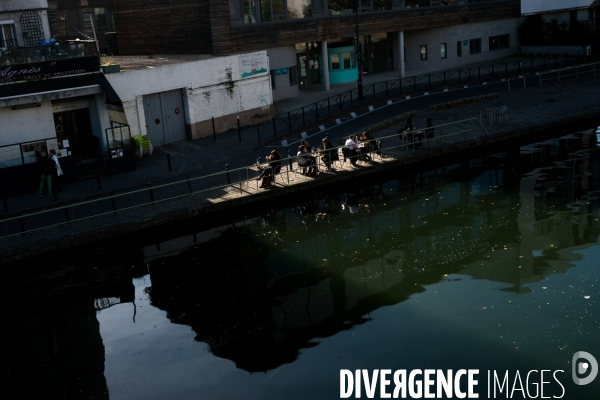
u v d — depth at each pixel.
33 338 16.66
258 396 13.56
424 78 46.75
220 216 23.44
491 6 52.16
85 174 28.08
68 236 20.83
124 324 16.94
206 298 17.97
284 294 17.77
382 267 18.97
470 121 32.59
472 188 25.06
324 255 20.14
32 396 14.16
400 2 46.59
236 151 30.52
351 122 34.47
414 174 27.45
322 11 42.97
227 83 34.78
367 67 50.44
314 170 25.80
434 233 21.06
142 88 31.38
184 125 33.81
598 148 28.81
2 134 27.05
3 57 26.44
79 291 19.03
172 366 14.85
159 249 21.66
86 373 14.86
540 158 28.00
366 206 24.17
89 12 48.28
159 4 41.84
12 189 26.17
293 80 43.12
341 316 16.33
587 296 16.27
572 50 51.31
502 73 45.75
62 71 27.88
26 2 30.19
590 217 21.27
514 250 19.28
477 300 16.53
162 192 25.14
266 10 40.53
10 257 19.83
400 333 15.36
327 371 14.18
